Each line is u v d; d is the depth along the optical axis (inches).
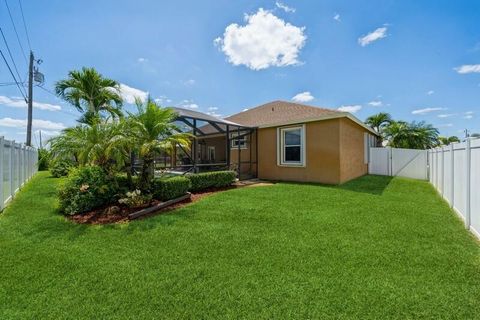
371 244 153.4
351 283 110.7
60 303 98.7
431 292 103.3
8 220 207.6
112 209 227.9
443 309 93.4
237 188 366.6
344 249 146.4
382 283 110.3
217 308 95.8
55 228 188.7
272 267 126.3
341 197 292.7
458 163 223.5
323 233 173.3
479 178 165.5
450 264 127.2
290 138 471.5
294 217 210.8
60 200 232.5
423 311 92.4
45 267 127.1
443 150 302.8
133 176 289.4
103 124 265.6
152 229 184.9
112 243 159.0
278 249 147.6
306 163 443.2
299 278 115.6
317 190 339.3
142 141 260.1
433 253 140.1
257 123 533.6
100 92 495.8
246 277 117.1
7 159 269.9
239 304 97.9
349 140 454.0
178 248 150.6
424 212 227.5
